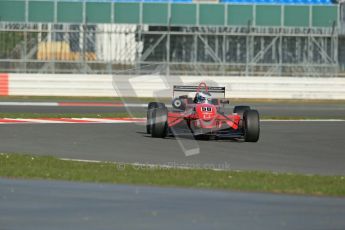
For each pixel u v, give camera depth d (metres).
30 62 101.88
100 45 101.88
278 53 103.75
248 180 34.19
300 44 104.00
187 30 105.19
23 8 103.31
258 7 104.50
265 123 67.56
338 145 51.22
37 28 103.69
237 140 52.72
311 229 24.92
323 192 31.55
